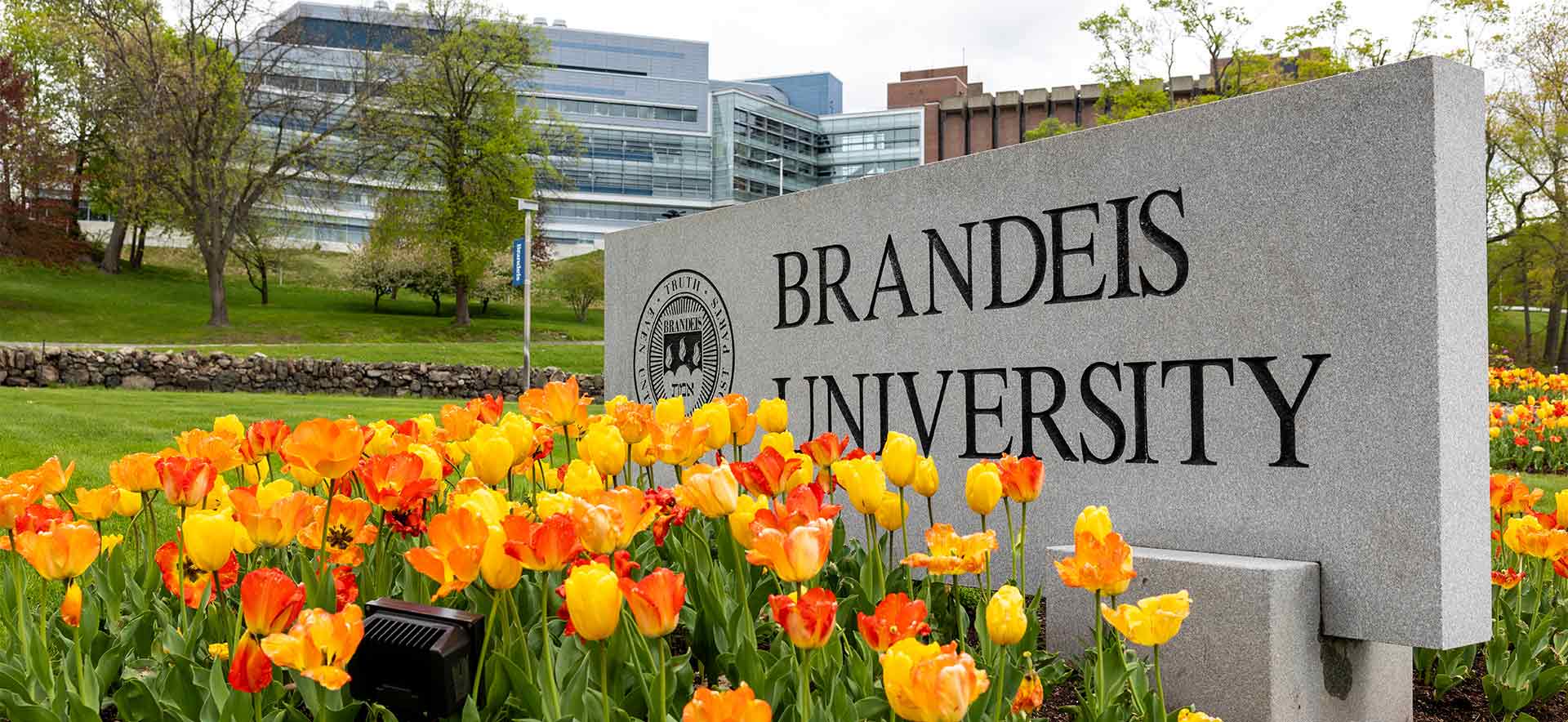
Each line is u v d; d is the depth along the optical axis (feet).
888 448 10.19
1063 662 11.90
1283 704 11.50
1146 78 106.52
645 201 341.62
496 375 85.25
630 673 8.53
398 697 7.67
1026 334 16.21
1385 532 11.84
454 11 148.25
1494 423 38.42
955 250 17.37
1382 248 12.03
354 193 175.22
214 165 126.31
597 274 205.46
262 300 181.06
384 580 10.23
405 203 147.84
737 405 12.89
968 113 334.65
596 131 336.90
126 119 123.75
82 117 137.08
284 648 6.19
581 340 167.02
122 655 9.48
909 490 18.02
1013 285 16.42
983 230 16.88
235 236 148.77
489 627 7.76
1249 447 13.26
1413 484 11.65
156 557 10.25
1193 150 13.97
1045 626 14.89
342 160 141.49
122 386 73.00
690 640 10.19
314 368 80.12
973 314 17.04
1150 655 12.22
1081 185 15.42
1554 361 121.19
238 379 77.10
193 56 121.19
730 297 22.52
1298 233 12.82
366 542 10.41
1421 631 11.46
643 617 6.27
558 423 12.80
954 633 12.52
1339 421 12.34
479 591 9.53
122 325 137.69
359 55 159.43
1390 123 11.96
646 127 344.08
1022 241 16.30
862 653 9.23
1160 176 14.37
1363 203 12.20
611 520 7.35
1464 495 11.69
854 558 13.10
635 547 12.19
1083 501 15.35
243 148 134.51
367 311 188.24
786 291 20.95
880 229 18.80
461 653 7.68
